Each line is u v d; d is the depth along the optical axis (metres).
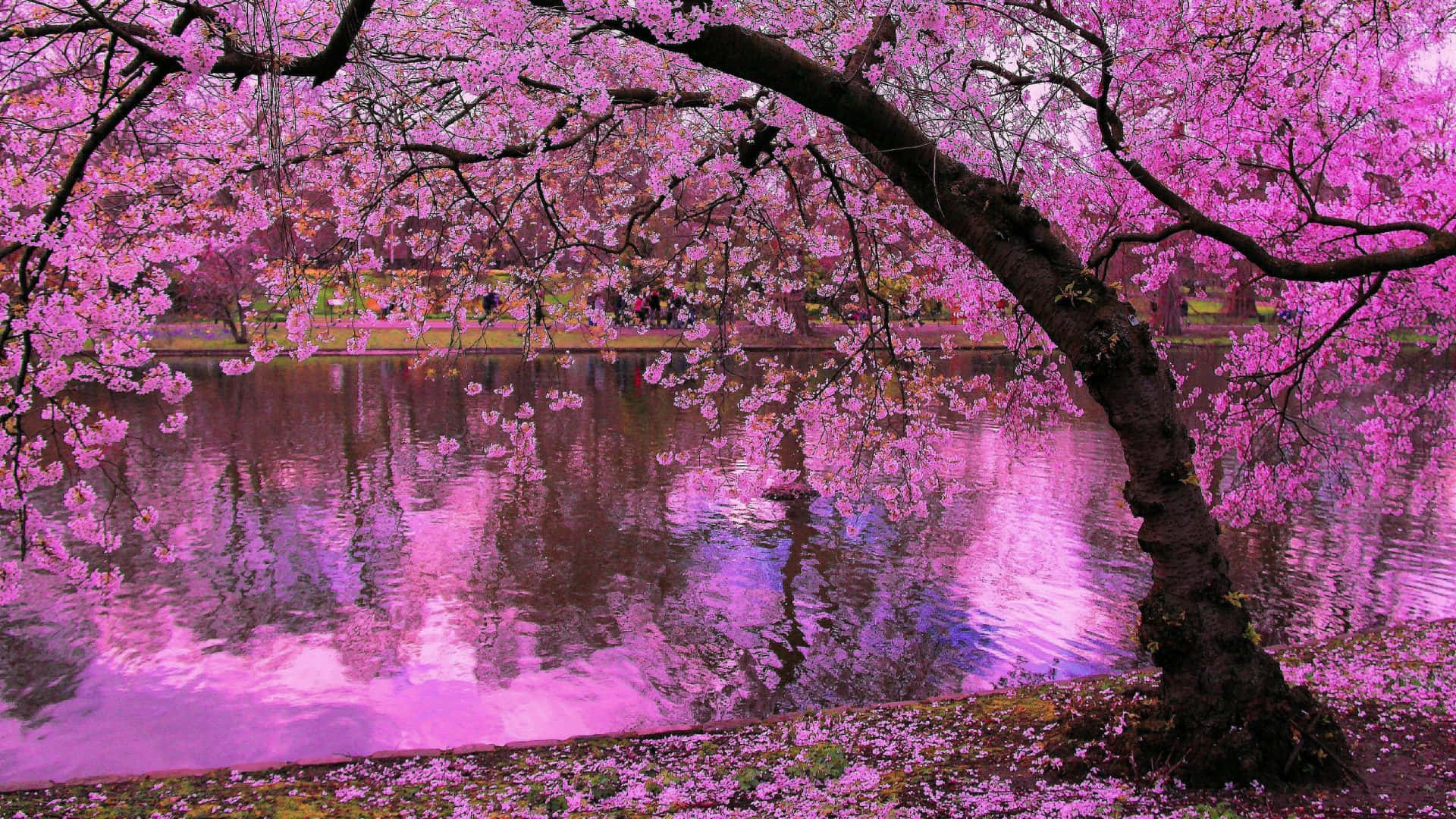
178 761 6.91
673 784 5.25
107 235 5.36
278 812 4.93
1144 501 4.93
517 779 5.50
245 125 6.08
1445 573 11.74
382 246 8.07
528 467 17.91
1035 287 5.25
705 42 4.85
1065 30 6.82
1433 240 5.07
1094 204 8.67
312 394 29.20
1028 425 10.24
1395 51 7.49
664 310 46.31
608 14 4.87
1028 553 12.58
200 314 41.62
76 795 5.30
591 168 7.51
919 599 10.76
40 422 15.12
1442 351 9.87
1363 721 5.55
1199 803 4.38
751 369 27.88
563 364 8.38
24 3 4.73
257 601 10.54
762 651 9.21
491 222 8.20
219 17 4.47
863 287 8.24
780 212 9.32
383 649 9.20
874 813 4.51
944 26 5.73
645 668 8.80
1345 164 8.41
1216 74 7.19
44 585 10.92
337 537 13.12
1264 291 9.84
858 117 5.24
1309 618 10.00
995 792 4.73
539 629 9.77
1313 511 15.04
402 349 43.44
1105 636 9.64
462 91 6.24
